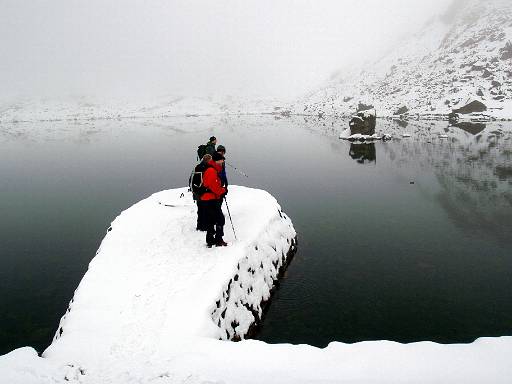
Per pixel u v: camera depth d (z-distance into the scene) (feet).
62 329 22.11
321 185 79.92
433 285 34.68
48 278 39.50
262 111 524.11
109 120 453.58
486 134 150.20
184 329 20.52
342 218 56.34
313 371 16.07
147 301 23.86
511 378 14.83
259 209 43.16
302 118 345.31
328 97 456.45
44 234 54.65
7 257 45.88
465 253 41.60
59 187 90.58
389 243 45.50
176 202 47.73
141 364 17.63
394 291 33.83
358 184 79.20
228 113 523.29
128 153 149.59
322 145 148.77
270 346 18.39
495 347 17.01
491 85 268.41
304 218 57.06
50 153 159.33
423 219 54.19
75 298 24.71
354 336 27.22
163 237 35.70
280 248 39.34
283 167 104.53
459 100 262.47
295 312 30.83
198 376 16.19
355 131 167.02
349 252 43.19
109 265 29.68
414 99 305.32
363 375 15.57
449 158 103.04
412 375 15.38
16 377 15.80
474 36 384.06
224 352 18.11
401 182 78.69
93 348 19.07
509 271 36.86
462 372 15.38
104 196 79.20
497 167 87.97
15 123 456.86
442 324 28.48
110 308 23.15
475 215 55.01
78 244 49.85
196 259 30.09
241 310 27.02
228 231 36.35
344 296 33.17
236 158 124.47
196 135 218.38
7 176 108.37
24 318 31.71
